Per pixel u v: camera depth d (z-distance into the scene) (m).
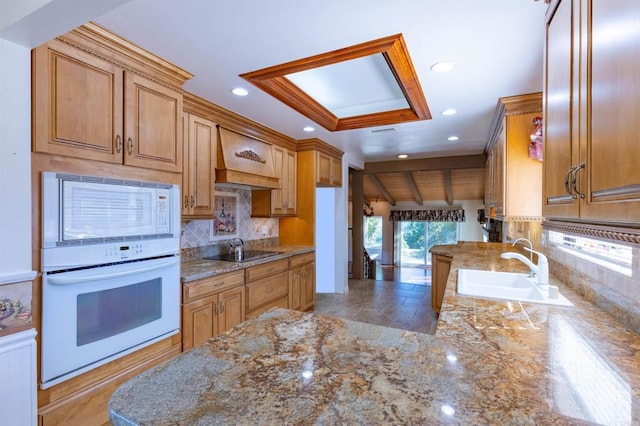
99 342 1.70
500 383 0.78
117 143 1.77
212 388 0.77
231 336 1.09
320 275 5.27
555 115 1.17
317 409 0.68
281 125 3.45
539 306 1.46
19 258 1.38
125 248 1.80
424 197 9.87
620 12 0.69
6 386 1.34
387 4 1.47
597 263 1.42
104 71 1.71
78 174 1.61
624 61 0.67
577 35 0.94
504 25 1.63
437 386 0.77
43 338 1.48
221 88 2.45
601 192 0.78
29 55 1.41
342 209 5.10
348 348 0.99
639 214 0.62
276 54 1.94
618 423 0.63
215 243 3.42
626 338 1.08
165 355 2.09
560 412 0.67
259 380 0.80
